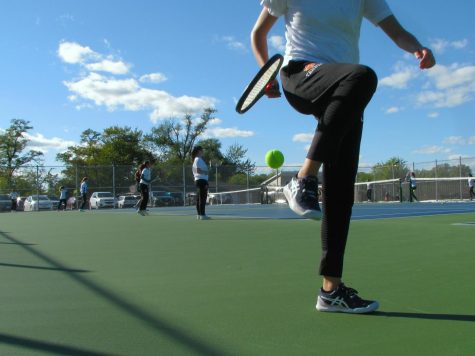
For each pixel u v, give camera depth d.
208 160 65.81
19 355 1.79
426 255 4.27
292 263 3.97
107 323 2.23
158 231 7.39
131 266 3.94
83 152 68.56
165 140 66.31
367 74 1.85
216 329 2.12
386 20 2.39
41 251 4.99
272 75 2.20
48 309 2.51
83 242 5.89
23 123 54.81
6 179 26.55
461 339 1.93
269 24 2.43
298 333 2.05
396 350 1.81
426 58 2.33
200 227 8.02
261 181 31.03
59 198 26.48
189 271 3.66
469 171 26.97
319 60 2.17
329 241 2.37
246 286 3.07
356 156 2.36
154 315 2.37
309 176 1.87
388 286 3.00
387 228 6.86
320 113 2.06
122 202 27.70
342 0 2.26
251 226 7.95
